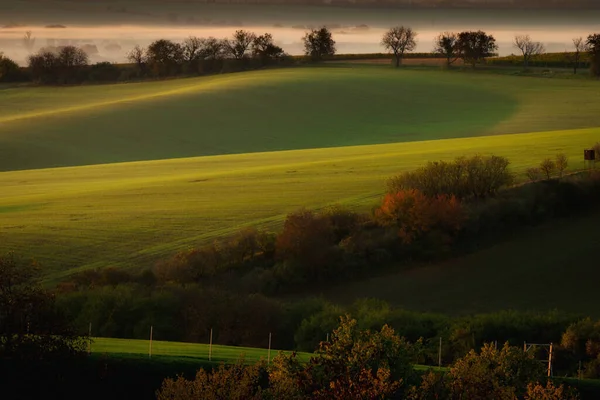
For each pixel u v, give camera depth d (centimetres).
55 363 5209
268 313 7975
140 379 5262
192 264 9475
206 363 5572
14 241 10731
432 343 7531
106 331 7906
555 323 7819
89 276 9300
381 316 8050
